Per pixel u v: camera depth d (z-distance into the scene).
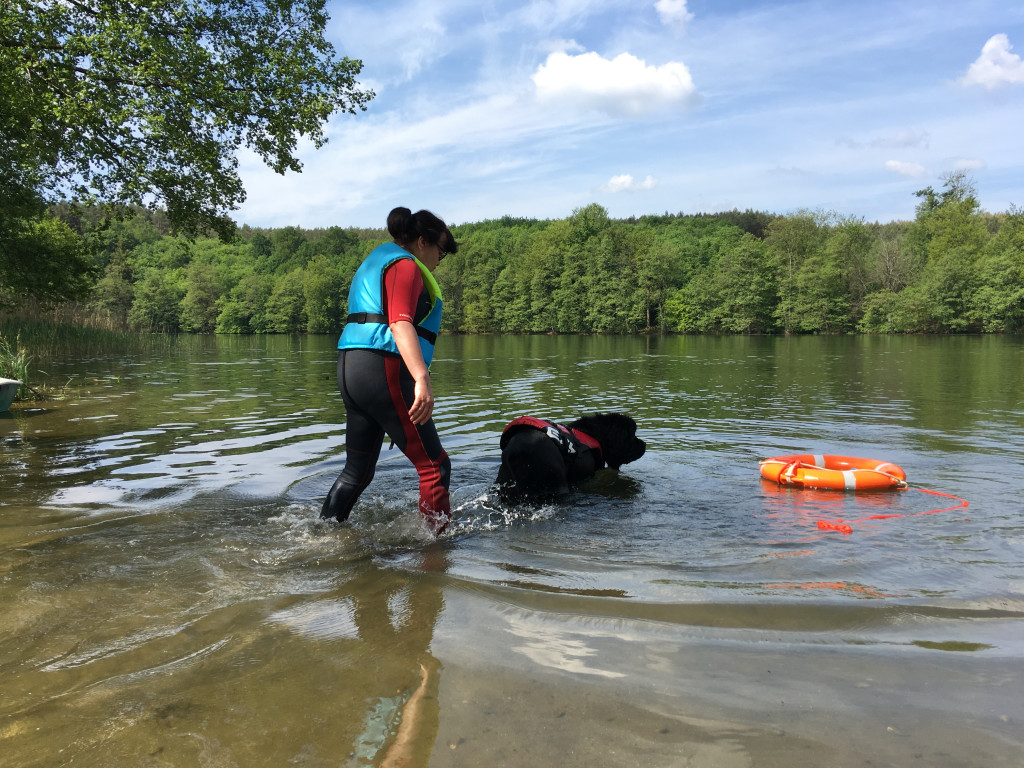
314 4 11.57
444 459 3.17
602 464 4.36
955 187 61.38
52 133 10.17
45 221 16.78
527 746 1.37
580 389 9.94
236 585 2.35
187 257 90.00
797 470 3.96
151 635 1.94
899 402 8.05
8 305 16.47
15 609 2.12
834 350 22.38
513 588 2.30
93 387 10.04
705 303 51.84
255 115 10.96
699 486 4.06
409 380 3.04
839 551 2.76
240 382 10.96
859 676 1.66
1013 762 1.30
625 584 2.37
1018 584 2.34
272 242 108.44
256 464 4.58
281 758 1.34
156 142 10.34
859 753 1.33
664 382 11.03
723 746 1.36
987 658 1.76
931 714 1.48
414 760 1.32
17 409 7.52
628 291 54.75
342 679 1.67
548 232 67.12
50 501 3.53
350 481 3.19
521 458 3.74
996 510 3.40
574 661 1.75
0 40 8.20
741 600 2.18
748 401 8.28
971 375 11.97
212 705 1.55
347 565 2.58
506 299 62.50
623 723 1.45
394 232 3.27
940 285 41.34
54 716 1.51
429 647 1.84
